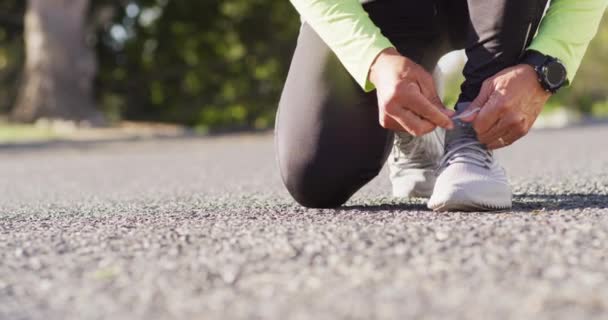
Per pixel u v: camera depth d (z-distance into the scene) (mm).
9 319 867
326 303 863
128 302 907
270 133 10117
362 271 1013
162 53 13555
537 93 1512
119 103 13734
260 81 13570
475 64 1575
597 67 17984
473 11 1564
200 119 13438
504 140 1539
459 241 1199
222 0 13195
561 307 821
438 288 912
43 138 8727
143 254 1199
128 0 12297
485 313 803
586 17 1589
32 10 10398
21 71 12422
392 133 1804
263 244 1234
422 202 1945
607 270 991
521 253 1100
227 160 5105
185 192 2672
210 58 13688
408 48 1765
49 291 985
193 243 1278
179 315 843
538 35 1576
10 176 4148
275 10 13367
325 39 1628
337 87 1725
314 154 1746
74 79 10445
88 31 11336
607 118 12078
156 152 6484
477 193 1564
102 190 2979
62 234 1473
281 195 2371
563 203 1764
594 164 3488
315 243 1220
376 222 1477
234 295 918
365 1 1724
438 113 1457
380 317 800
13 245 1353
